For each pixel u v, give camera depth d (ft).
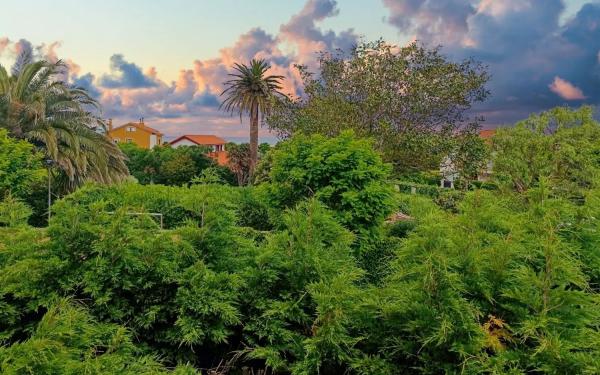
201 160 175.94
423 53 71.72
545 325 10.37
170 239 15.56
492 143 56.29
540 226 13.52
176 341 14.03
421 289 11.78
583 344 10.13
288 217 17.21
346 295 13.15
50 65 70.79
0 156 50.24
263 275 15.14
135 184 56.24
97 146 72.74
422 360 11.44
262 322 14.55
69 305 12.48
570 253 13.52
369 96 69.77
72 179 67.00
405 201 39.65
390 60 71.92
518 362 10.33
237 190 42.04
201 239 15.79
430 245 12.16
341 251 17.13
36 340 8.78
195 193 16.60
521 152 51.90
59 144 67.82
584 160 46.62
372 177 26.63
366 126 72.18
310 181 26.37
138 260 14.47
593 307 11.25
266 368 13.97
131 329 13.91
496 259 12.39
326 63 75.05
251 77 118.62
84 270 14.12
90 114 74.08
